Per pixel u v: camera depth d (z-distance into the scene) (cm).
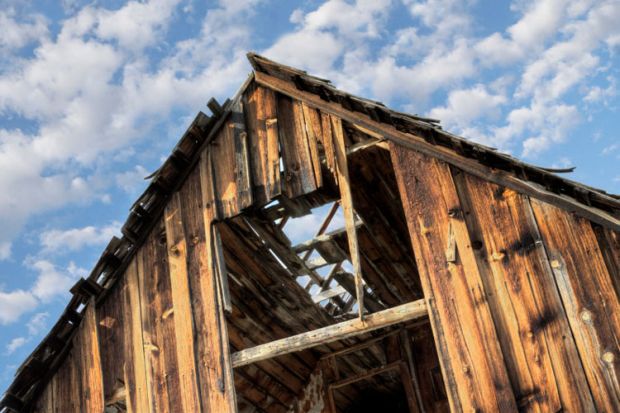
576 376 810
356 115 1009
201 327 1017
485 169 917
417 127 948
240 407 1314
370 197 1116
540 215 880
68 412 1075
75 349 1102
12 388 1087
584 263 844
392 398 1507
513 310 859
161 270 1075
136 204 1080
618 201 835
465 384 851
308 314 1259
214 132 1096
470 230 907
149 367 1033
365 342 1338
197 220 1070
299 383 1360
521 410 820
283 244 1141
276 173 1032
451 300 888
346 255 1200
